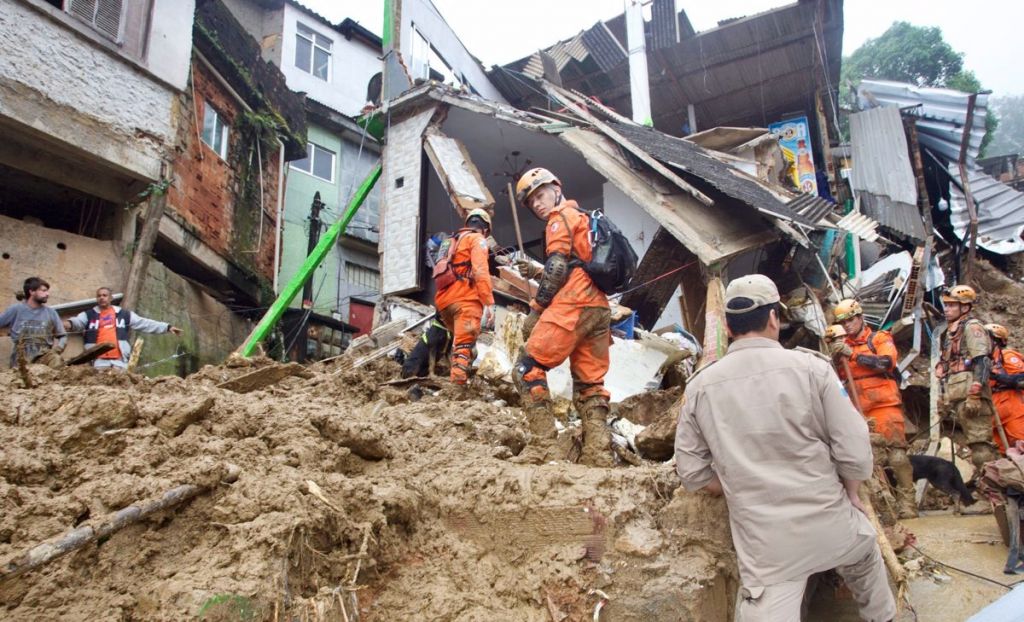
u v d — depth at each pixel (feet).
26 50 27.84
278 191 54.80
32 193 33.71
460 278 18.51
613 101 61.82
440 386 19.39
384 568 9.78
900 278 39.73
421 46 44.06
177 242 39.27
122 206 33.83
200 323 41.29
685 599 9.61
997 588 11.74
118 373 13.50
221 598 7.32
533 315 14.76
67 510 8.04
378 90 66.74
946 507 18.19
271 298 52.16
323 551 9.00
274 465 9.98
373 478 11.08
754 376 9.02
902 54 116.26
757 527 8.55
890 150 50.29
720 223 29.81
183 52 35.22
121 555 8.00
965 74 110.11
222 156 46.34
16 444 8.93
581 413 14.17
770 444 8.69
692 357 25.73
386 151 38.06
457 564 10.27
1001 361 17.98
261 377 17.19
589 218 14.33
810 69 56.49
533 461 12.98
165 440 10.01
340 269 68.39
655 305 33.68
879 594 9.12
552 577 9.98
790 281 33.09
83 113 29.84
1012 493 12.59
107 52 31.19
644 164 32.48
